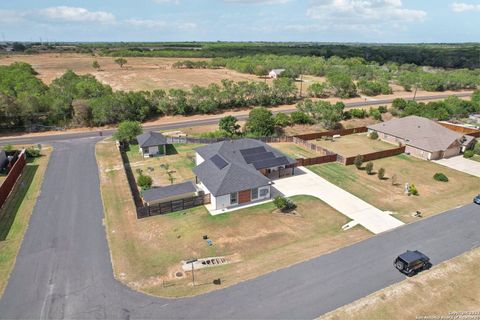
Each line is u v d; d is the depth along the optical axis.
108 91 84.50
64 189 40.69
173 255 28.47
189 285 24.86
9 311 22.44
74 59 187.12
